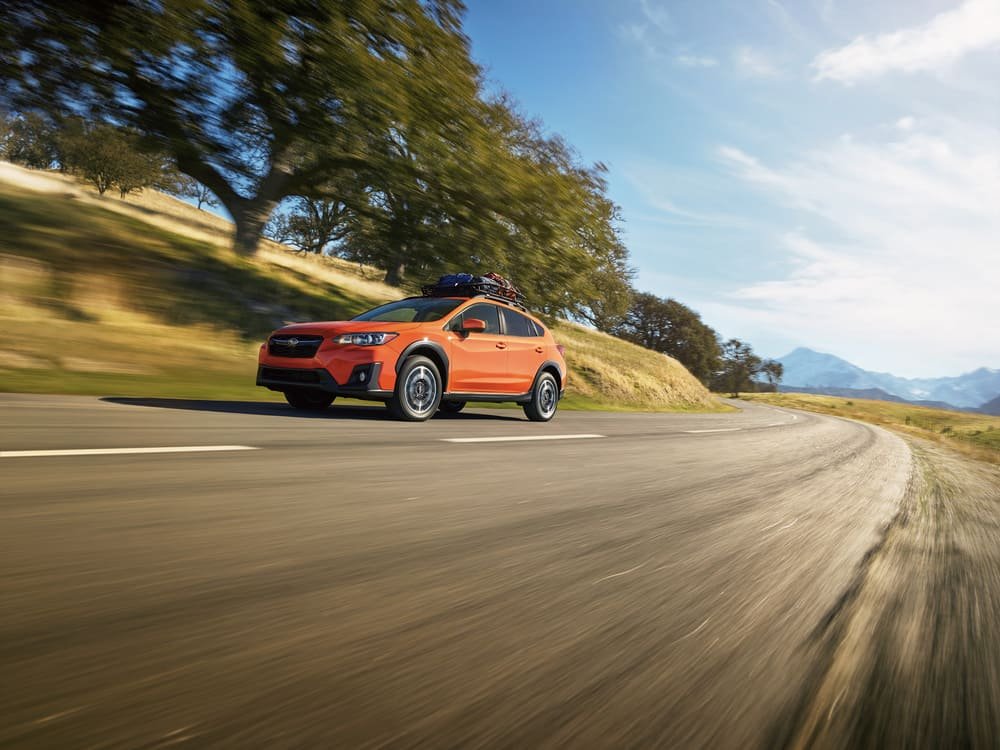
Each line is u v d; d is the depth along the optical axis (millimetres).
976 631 1663
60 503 2215
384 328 6574
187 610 1398
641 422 10562
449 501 2871
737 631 1537
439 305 7625
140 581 1551
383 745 937
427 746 945
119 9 12391
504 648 1343
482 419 8234
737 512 3127
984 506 4262
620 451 5480
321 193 19234
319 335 6359
